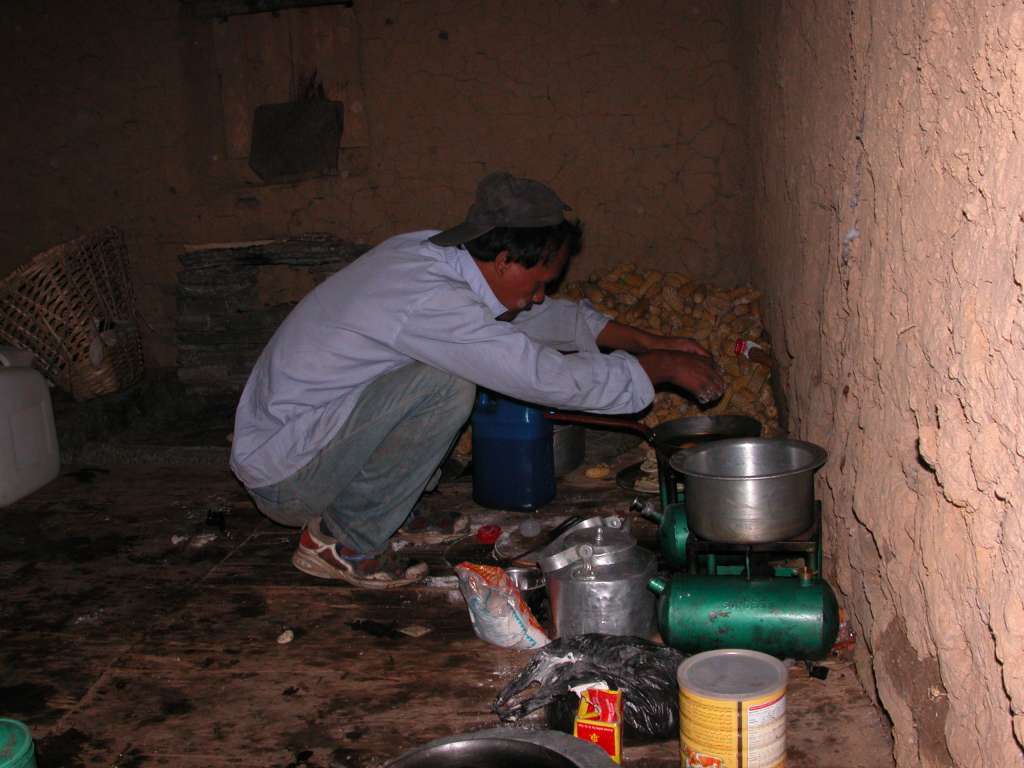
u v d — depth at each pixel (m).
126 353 5.17
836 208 2.76
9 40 5.49
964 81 1.66
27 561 3.47
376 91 5.38
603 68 5.16
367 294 2.85
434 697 2.47
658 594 2.54
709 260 5.25
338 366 2.88
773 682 1.96
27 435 4.13
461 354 2.77
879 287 2.25
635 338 3.36
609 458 4.22
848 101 2.59
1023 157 1.41
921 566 1.93
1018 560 1.43
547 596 2.84
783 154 3.74
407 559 3.20
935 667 1.88
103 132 5.55
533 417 3.56
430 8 5.25
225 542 3.55
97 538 3.65
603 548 2.68
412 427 2.93
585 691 2.18
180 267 5.64
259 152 5.50
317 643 2.78
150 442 4.63
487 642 2.71
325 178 5.48
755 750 1.92
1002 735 1.54
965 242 1.65
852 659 2.52
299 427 2.92
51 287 4.77
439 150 5.38
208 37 5.52
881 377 2.22
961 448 1.63
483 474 3.69
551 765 1.84
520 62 5.23
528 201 2.76
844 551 2.66
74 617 3.03
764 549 2.51
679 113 5.14
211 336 5.30
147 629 2.92
